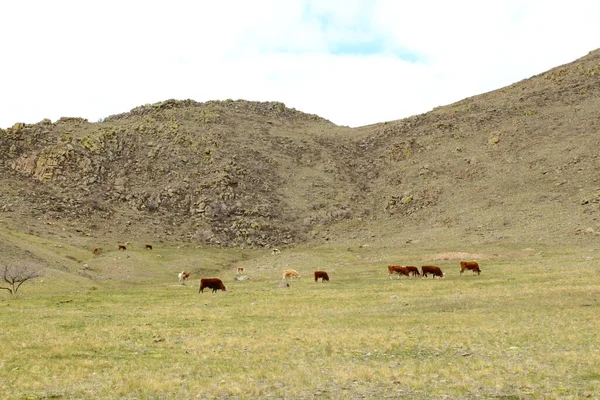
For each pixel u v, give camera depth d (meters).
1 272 48.25
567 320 24.88
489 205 90.12
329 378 16.33
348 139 145.12
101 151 113.12
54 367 17.77
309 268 64.06
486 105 140.75
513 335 22.14
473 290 37.66
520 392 14.29
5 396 14.45
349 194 112.56
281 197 109.25
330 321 27.73
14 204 88.38
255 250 88.81
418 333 23.62
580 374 15.84
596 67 139.50
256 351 20.66
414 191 105.38
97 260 68.50
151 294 42.94
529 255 60.72
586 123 109.69
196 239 90.06
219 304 35.88
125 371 17.48
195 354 20.16
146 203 100.06
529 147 108.19
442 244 75.56
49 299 39.00
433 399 13.91
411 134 136.62
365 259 69.62
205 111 144.88
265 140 133.88
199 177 109.12
